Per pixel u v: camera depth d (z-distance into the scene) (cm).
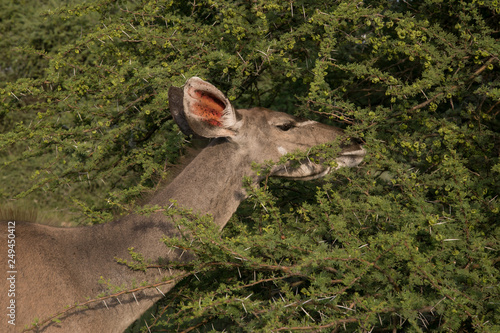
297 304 595
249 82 937
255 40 813
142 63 930
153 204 705
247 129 705
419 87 684
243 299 600
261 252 700
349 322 607
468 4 721
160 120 862
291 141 734
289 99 1122
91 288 666
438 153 743
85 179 891
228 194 717
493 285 574
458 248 629
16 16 1925
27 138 838
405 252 568
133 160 894
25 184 1584
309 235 717
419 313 591
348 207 679
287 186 913
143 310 695
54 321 589
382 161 720
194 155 759
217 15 865
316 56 884
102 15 951
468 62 765
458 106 920
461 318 565
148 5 838
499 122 824
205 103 644
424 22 714
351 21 770
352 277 584
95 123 862
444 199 677
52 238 682
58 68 843
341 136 719
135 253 643
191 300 745
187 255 701
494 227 689
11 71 1906
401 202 738
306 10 821
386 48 744
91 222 851
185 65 813
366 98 1005
